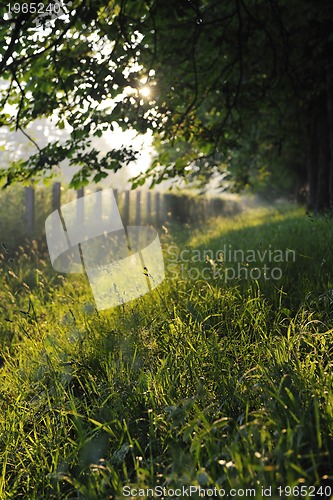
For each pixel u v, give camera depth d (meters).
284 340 5.41
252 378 4.88
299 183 40.22
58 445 4.65
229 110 14.91
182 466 3.69
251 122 22.05
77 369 6.01
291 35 18.17
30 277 12.29
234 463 3.44
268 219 26.31
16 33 9.60
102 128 11.42
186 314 6.90
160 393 4.91
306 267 9.10
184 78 15.00
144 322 6.88
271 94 19.31
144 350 5.91
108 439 4.60
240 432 3.77
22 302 10.20
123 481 3.99
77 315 7.93
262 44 17.31
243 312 6.68
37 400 5.66
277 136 27.75
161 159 13.68
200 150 14.83
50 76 11.39
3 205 18.06
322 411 4.04
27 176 11.41
